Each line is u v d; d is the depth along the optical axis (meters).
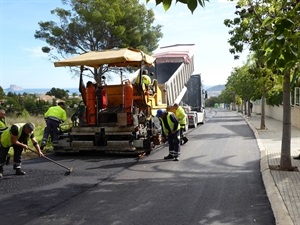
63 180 7.35
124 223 4.80
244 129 19.55
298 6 3.27
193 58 19.36
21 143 7.74
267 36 3.04
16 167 7.93
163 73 16.92
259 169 8.24
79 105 11.37
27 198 6.05
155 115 11.76
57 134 11.38
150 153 10.88
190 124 20.08
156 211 5.29
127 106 10.57
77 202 5.79
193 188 6.59
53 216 5.13
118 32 28.12
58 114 11.48
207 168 8.43
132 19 29.94
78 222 4.87
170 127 9.53
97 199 5.95
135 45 30.59
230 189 6.49
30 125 7.88
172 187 6.68
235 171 8.05
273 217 4.96
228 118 33.75
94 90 11.04
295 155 9.75
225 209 5.35
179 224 4.74
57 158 10.24
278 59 3.04
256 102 43.53
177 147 9.62
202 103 23.66
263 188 6.54
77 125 11.22
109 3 28.81
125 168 8.56
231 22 10.17
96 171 8.22
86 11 27.55
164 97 14.00
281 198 5.65
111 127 10.45
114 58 10.27
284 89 7.79
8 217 5.12
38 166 8.92
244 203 5.63
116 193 6.31
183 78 17.36
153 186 6.77
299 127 18.08
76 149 10.65
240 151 11.00
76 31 28.66
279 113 26.66
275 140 13.60
